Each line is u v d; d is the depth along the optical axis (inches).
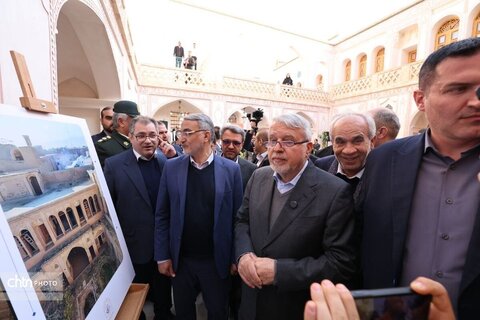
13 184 30.5
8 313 25.2
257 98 460.1
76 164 46.3
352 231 47.4
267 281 46.3
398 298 22.2
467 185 35.0
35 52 54.1
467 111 31.0
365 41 492.1
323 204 48.8
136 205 76.4
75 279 36.6
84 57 182.9
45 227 33.7
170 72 401.1
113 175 77.3
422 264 36.8
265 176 59.8
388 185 41.9
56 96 66.7
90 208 47.3
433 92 33.7
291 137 50.0
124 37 206.2
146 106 390.6
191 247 70.1
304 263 46.3
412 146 41.6
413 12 398.3
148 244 76.8
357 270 48.0
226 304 72.5
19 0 47.5
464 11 329.7
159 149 113.6
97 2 123.3
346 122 60.1
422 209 37.9
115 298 46.2
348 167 61.8
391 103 395.2
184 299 71.0
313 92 509.7
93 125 253.4
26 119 36.3
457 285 33.9
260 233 54.2
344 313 20.4
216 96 430.6
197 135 68.5
